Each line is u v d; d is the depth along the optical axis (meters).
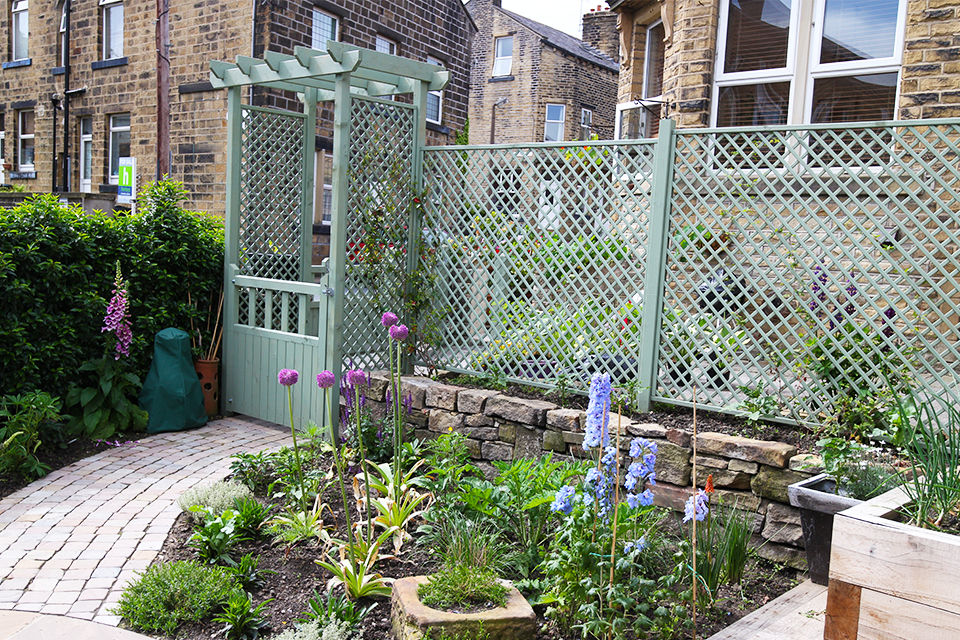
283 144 6.96
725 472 3.98
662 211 4.61
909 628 2.24
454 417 5.26
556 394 5.18
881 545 2.29
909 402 3.69
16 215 5.36
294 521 3.90
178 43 12.41
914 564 2.23
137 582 3.32
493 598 3.00
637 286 4.96
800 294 4.25
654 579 3.33
